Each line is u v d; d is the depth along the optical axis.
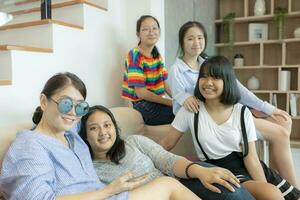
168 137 1.84
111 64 2.58
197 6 3.75
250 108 2.04
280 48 4.04
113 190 1.13
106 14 2.50
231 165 1.67
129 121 2.01
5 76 1.72
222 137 1.66
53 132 1.24
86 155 1.36
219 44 4.23
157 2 2.80
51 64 1.97
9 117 1.69
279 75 3.89
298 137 3.95
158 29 2.36
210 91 1.65
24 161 1.04
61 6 2.29
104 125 1.49
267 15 3.88
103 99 2.49
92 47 2.35
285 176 1.94
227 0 4.38
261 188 1.42
